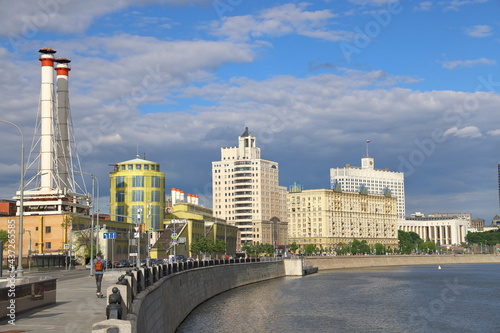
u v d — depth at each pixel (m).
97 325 19.56
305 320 72.88
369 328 68.06
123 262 136.50
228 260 123.50
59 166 190.12
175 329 61.78
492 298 105.88
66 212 176.88
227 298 99.38
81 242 158.38
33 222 168.62
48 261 117.00
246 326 66.75
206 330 63.25
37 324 28.86
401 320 75.19
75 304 38.53
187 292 76.62
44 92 188.75
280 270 177.25
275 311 81.50
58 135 191.88
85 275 85.19
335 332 64.50
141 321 32.09
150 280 44.78
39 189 184.62
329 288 125.94
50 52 193.25
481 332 66.81
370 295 109.38
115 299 23.41
